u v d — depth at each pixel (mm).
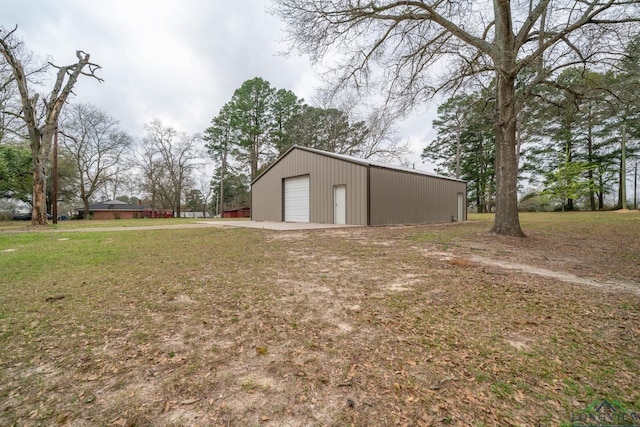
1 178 19625
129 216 42281
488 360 1784
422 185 15500
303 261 4723
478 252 5508
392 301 2824
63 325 2281
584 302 2812
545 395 1455
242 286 3328
